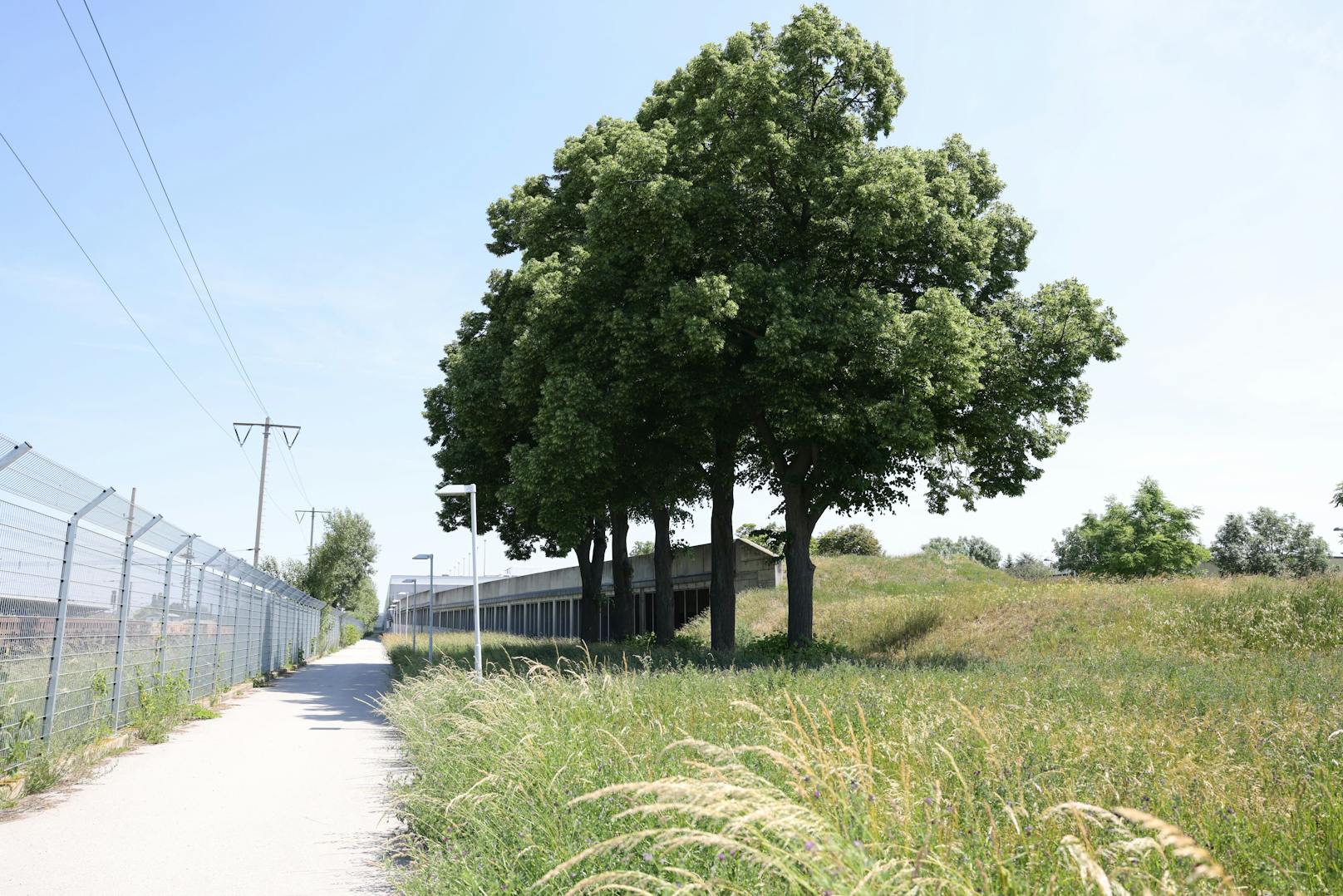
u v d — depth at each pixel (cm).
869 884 264
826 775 371
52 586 1022
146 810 828
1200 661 1733
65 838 713
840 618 2870
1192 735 722
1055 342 2059
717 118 2019
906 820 345
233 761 1140
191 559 1756
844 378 1967
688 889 316
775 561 3488
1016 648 2180
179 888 570
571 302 2166
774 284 1938
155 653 1545
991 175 2394
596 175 2078
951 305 1841
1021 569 7144
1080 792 483
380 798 884
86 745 1125
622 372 2038
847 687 1156
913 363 1833
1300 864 373
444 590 9825
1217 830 416
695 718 862
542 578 6016
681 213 1997
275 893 559
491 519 3359
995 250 2327
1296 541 5881
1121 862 319
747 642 2734
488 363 2720
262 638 2814
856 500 2230
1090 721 823
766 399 1948
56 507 1007
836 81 2106
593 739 689
